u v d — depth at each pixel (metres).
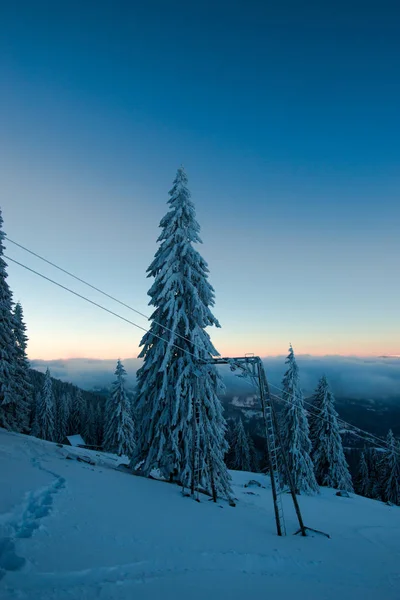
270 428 13.89
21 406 31.28
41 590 5.29
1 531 7.18
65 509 9.30
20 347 34.56
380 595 7.74
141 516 10.41
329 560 9.93
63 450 21.12
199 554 8.20
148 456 17.98
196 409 17.89
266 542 10.63
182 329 18.89
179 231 19.14
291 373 33.94
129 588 5.90
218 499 17.03
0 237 27.86
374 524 18.88
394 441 47.03
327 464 37.28
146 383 18.42
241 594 6.48
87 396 113.88
